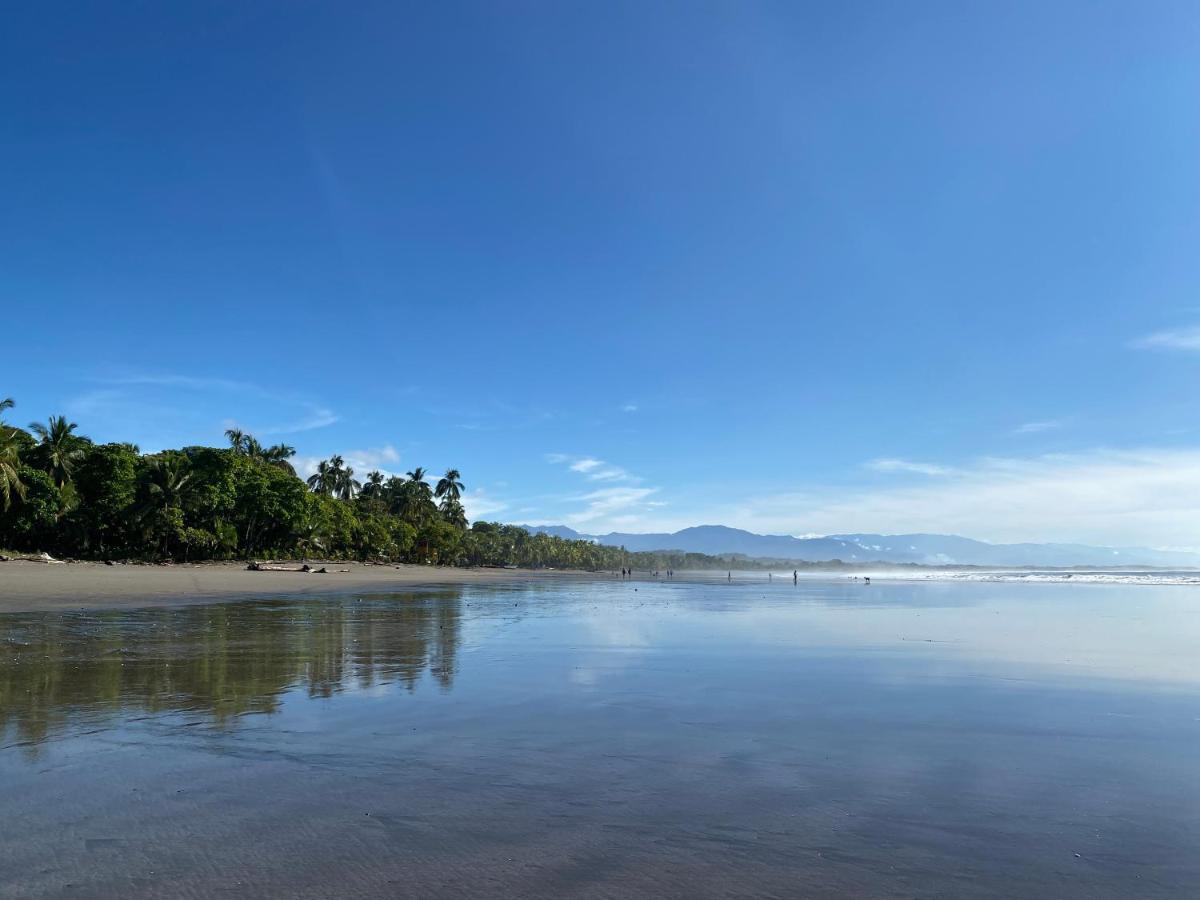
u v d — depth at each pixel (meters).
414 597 41.47
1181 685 11.94
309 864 4.90
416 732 8.57
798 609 32.34
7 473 60.88
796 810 6.02
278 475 92.69
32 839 5.29
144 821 5.66
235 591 42.50
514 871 4.82
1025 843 5.36
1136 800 6.30
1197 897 4.50
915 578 121.19
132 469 75.75
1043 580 100.25
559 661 14.56
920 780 6.84
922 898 4.47
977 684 11.95
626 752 7.75
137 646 16.44
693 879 4.72
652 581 97.12
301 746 7.91
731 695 10.91
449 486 167.75
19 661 13.95
